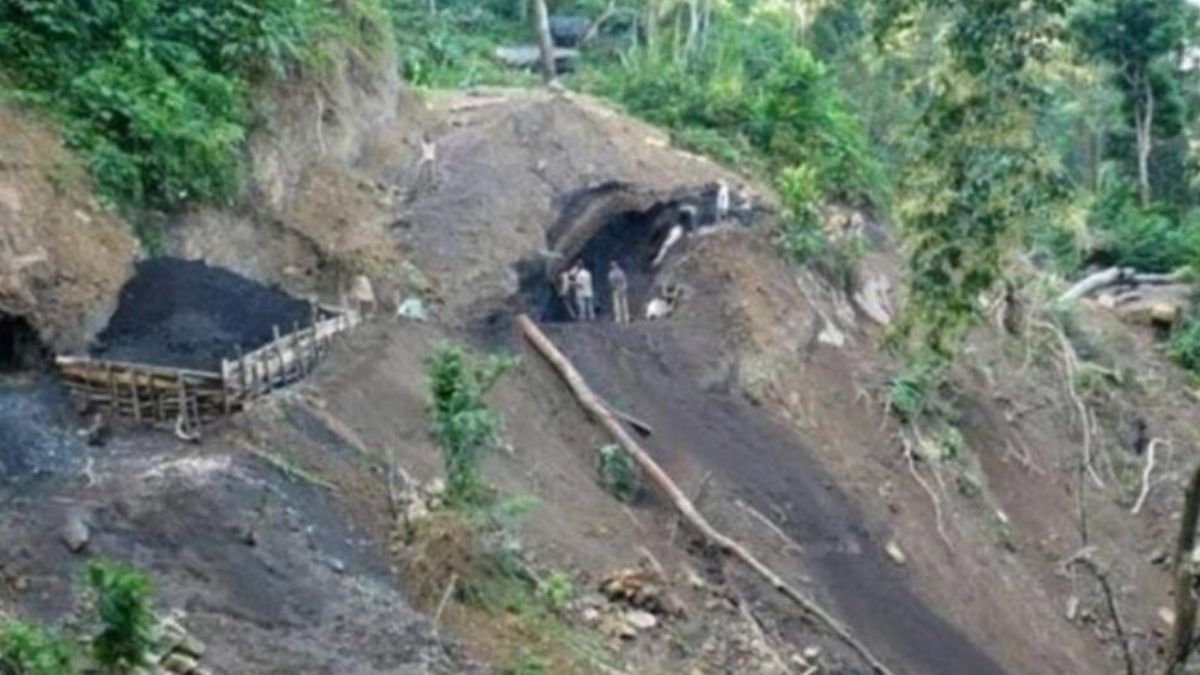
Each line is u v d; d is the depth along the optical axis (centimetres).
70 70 1334
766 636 1252
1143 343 2595
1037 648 1561
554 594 1109
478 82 2559
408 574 1034
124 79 1351
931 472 1744
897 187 1291
